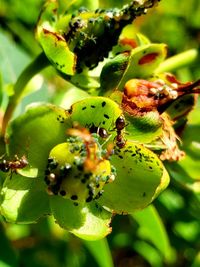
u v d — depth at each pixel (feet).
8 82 0.39
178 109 0.32
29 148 0.29
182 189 0.41
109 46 0.31
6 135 0.29
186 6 0.50
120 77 0.30
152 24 0.50
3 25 0.47
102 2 0.40
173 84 0.31
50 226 0.45
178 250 0.46
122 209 0.30
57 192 0.29
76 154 0.29
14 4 0.48
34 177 0.29
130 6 0.31
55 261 0.46
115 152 0.29
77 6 0.32
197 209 0.42
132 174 0.29
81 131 0.27
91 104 0.28
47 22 0.31
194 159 0.36
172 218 0.43
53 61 0.31
